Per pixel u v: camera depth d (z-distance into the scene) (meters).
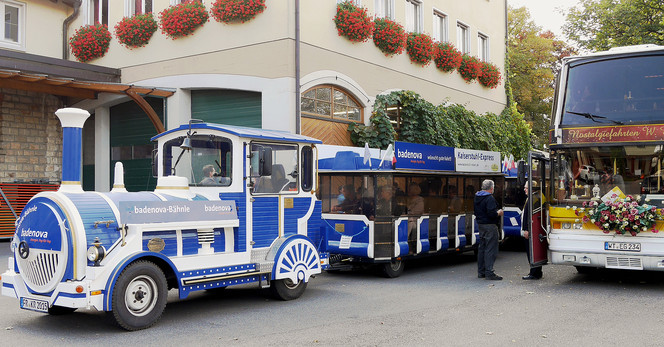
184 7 14.80
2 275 6.79
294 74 13.74
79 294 6.07
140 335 6.21
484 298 8.30
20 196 15.07
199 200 7.17
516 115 23.66
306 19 14.21
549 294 8.60
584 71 9.44
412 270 11.36
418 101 17.16
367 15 15.81
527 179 10.29
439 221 11.38
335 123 15.23
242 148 7.61
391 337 6.10
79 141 6.82
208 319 7.00
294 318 7.04
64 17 17.97
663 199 8.72
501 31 23.62
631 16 22.30
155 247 6.64
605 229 8.95
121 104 16.70
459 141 18.97
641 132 8.88
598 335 6.17
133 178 16.48
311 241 8.54
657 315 7.15
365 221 10.18
